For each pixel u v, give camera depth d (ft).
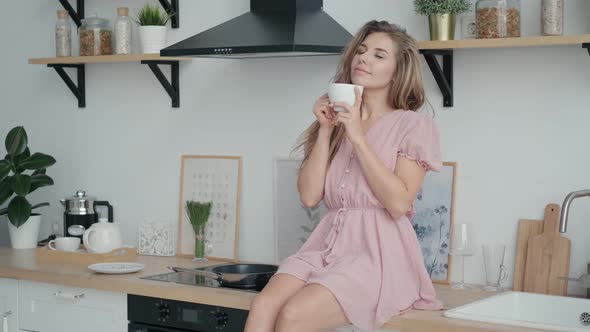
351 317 8.16
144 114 12.72
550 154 9.47
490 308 8.87
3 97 14.21
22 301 11.14
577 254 9.34
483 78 9.84
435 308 8.57
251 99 11.68
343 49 9.76
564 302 8.95
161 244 12.21
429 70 10.18
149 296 9.89
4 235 14.10
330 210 9.01
